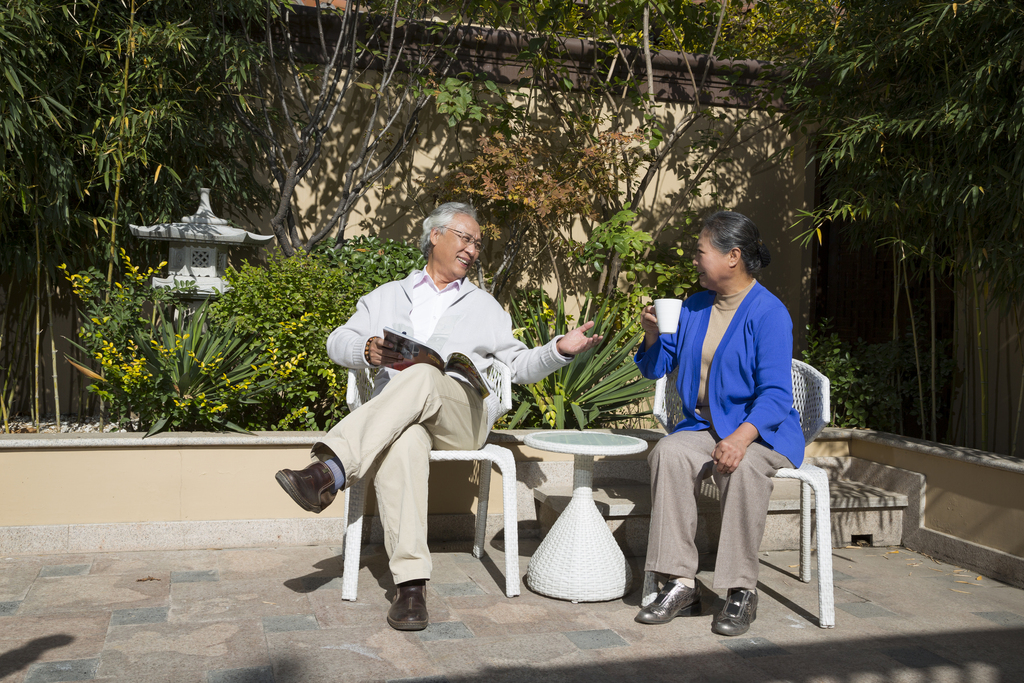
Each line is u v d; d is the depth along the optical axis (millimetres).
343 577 2648
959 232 3631
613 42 5012
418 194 4887
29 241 3727
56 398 3689
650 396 4344
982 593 2908
